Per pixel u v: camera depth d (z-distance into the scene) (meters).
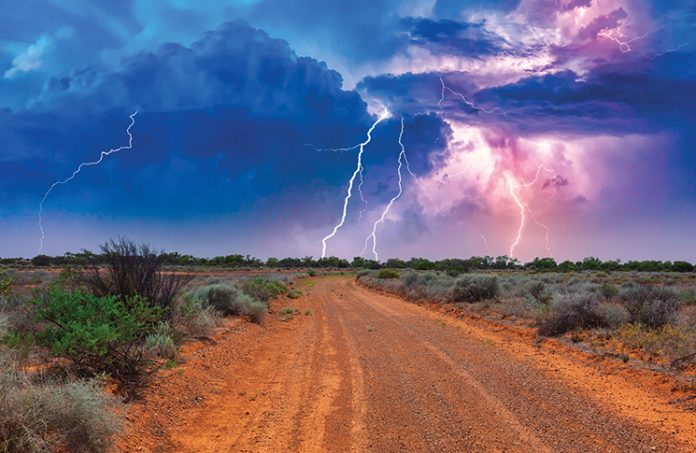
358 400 8.81
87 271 11.69
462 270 56.56
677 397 8.67
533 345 14.49
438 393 9.22
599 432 7.03
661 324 13.96
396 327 18.70
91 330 7.67
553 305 15.82
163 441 6.57
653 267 74.75
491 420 7.61
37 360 8.27
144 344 10.34
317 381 10.28
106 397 5.91
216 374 10.45
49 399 5.26
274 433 7.09
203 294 18.77
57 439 5.20
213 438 6.88
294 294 34.16
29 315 9.18
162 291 12.34
